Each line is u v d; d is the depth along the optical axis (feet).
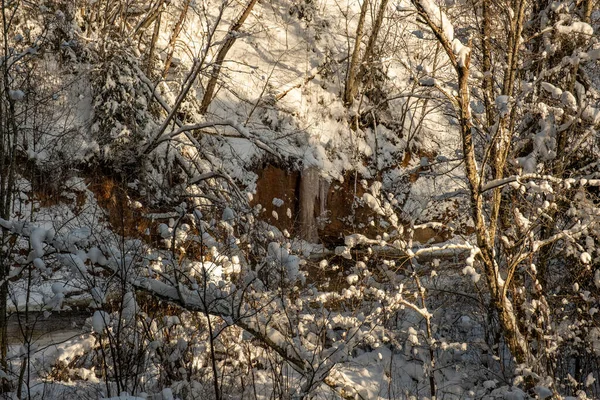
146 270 31.14
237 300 30.50
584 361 36.42
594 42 35.06
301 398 28.73
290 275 28.22
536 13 37.78
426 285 40.57
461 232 40.27
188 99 70.59
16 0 40.63
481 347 36.99
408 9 29.27
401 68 99.76
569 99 31.19
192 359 32.42
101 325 26.73
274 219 82.02
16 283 34.78
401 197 49.19
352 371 37.81
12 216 43.60
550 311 35.42
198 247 35.94
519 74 36.63
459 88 29.91
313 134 90.33
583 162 37.70
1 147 33.04
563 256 37.27
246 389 32.42
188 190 52.65
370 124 96.94
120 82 63.41
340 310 39.96
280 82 94.48
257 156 82.43
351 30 106.93
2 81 36.58
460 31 38.55
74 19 68.39
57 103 61.82
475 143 40.55
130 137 61.05
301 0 106.73
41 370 33.42
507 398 30.27
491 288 31.65
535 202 34.47
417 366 39.42
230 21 98.58
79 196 55.11
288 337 29.84
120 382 28.14
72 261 27.84
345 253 33.58
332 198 88.07
